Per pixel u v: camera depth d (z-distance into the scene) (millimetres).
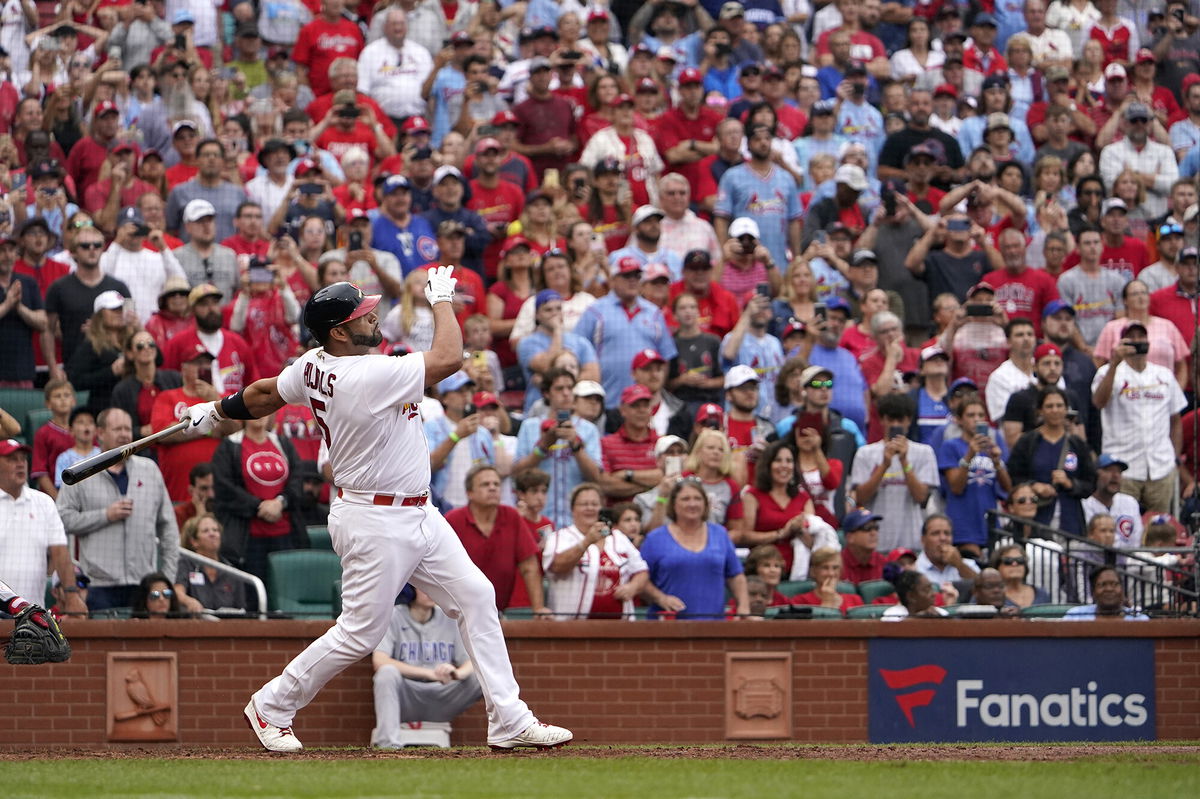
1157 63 57406
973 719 32219
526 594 31688
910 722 32031
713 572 32062
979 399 37844
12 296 37344
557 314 40250
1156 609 33469
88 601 30469
